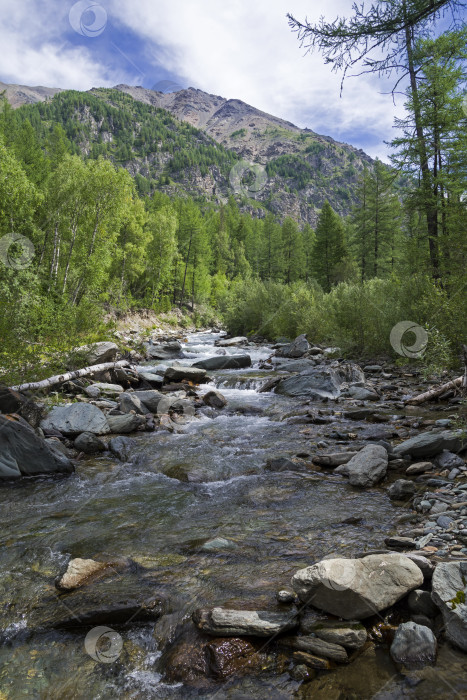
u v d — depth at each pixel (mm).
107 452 6969
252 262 69000
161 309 41094
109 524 4336
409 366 12844
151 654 2588
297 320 21953
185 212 50781
